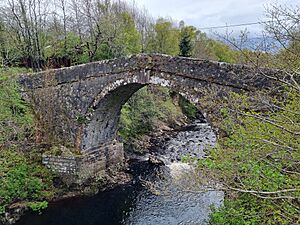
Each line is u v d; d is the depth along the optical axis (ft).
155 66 45.11
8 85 56.90
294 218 18.31
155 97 102.63
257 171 17.85
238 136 23.16
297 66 24.04
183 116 110.93
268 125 20.57
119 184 57.31
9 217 44.34
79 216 46.73
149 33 130.21
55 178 54.44
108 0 103.30
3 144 51.96
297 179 18.60
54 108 56.59
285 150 18.89
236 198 23.18
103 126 60.29
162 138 83.87
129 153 71.36
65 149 55.62
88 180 56.18
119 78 49.24
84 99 53.72
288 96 26.91
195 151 72.74
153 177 58.39
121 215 47.03
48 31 94.58
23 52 84.94
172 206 48.32
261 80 34.22
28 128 55.83
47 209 48.32
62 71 54.95
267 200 20.27
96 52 84.38
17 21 85.05
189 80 41.88
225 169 21.03
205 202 48.44
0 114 53.31
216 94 38.73
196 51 116.78
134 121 78.89
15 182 48.49
